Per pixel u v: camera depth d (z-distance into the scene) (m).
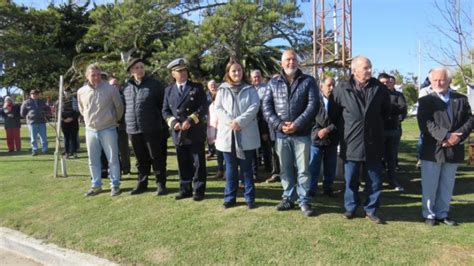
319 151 6.06
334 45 12.46
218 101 5.45
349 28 11.59
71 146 10.99
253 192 5.45
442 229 4.64
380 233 4.51
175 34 13.74
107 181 7.51
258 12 11.18
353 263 3.95
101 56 16.61
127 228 5.14
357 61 4.80
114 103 6.49
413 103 34.94
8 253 5.27
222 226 4.89
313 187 6.12
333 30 12.74
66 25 30.08
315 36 12.79
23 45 21.38
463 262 3.87
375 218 4.84
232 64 5.37
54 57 22.81
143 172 6.52
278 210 5.25
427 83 7.20
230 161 5.45
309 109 4.93
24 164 10.10
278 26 13.02
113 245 4.77
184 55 11.27
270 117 5.05
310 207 5.15
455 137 4.62
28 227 5.61
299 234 4.54
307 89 4.98
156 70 11.87
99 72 6.42
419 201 5.85
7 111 12.84
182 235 4.77
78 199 6.45
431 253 4.04
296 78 5.00
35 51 22.27
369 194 4.91
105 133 6.43
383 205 5.65
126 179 7.61
